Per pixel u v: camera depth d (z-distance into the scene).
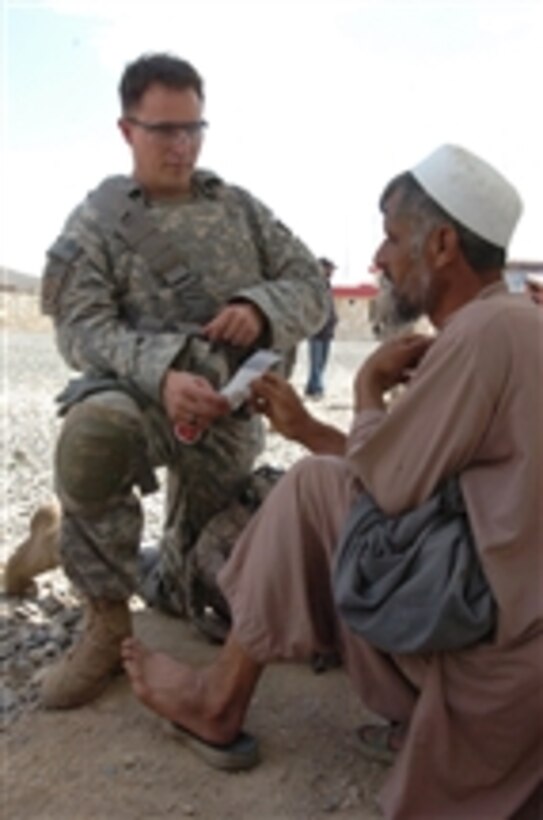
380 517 2.15
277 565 2.28
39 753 2.50
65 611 3.54
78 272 2.85
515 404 1.99
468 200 2.14
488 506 2.00
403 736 2.41
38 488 6.35
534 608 1.99
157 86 2.81
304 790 2.35
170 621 3.38
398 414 2.05
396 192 2.22
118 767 2.43
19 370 18.77
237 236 3.02
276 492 2.34
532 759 2.07
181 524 3.26
